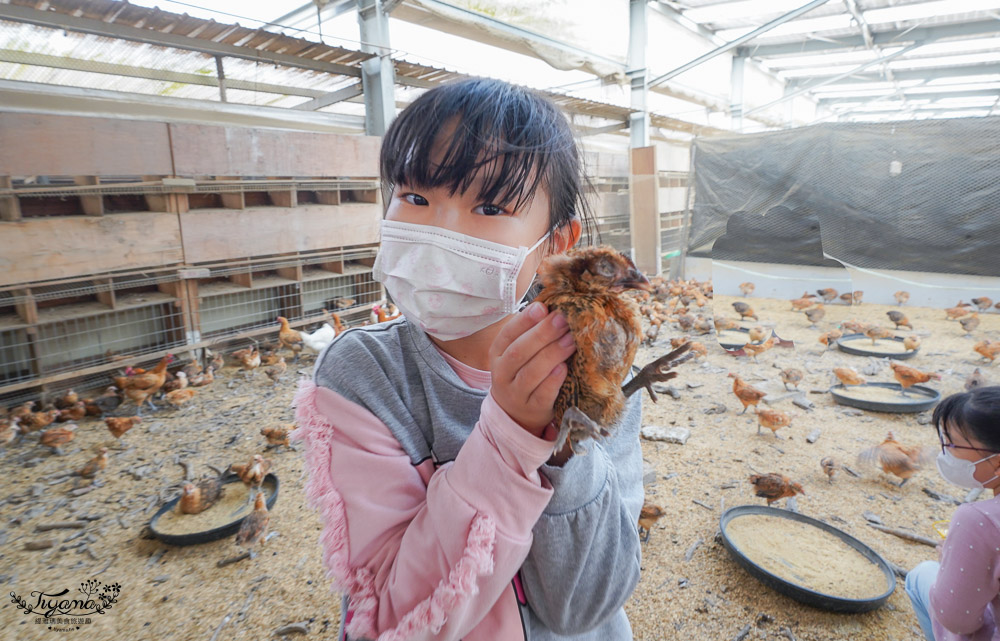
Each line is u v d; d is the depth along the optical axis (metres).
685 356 1.01
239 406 6.30
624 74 14.11
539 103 1.19
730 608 3.18
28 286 5.61
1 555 3.74
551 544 1.02
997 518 2.10
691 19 16.64
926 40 16.83
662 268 13.86
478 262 1.11
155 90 7.25
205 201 7.23
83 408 5.89
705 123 19.27
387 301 9.17
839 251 9.55
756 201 10.55
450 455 1.14
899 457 4.48
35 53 5.92
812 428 5.73
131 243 6.23
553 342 0.86
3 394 5.85
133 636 3.03
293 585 3.44
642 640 2.95
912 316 9.05
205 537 3.84
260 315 7.92
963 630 2.21
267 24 6.20
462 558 0.88
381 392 1.14
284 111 8.14
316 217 7.84
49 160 5.53
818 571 3.45
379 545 1.04
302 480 4.71
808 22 16.64
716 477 4.73
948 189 8.42
